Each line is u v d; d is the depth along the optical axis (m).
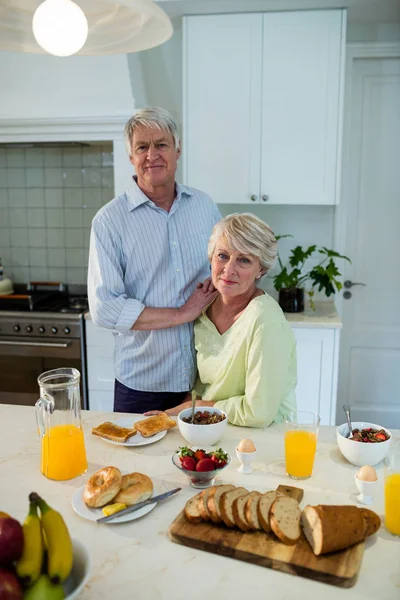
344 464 1.28
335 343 2.70
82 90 3.11
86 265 3.56
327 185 2.82
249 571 0.91
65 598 0.78
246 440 1.25
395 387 3.37
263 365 1.45
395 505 1.00
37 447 1.38
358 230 3.23
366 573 0.90
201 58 2.78
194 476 1.13
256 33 2.71
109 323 1.89
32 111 3.14
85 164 3.43
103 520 1.04
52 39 1.11
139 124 1.84
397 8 2.67
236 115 2.81
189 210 2.03
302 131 2.78
